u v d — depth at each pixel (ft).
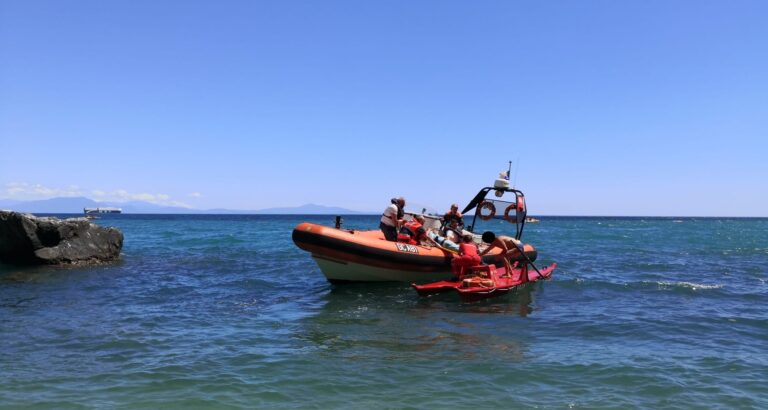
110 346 21.13
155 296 33.37
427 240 39.45
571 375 17.60
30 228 45.24
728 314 28.09
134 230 139.33
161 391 15.96
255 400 15.28
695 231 166.09
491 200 43.70
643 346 21.47
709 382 16.93
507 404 15.05
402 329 24.43
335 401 15.23
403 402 15.15
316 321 26.16
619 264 53.67
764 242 97.45
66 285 37.24
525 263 36.29
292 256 59.88
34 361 19.02
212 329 24.29
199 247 73.36
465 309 29.50
